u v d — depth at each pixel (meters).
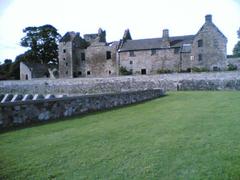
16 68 74.00
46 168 5.22
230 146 6.17
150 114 11.18
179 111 11.77
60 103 10.97
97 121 9.77
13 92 43.91
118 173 4.94
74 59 56.53
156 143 6.61
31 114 9.72
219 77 30.55
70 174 4.95
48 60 76.69
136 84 35.56
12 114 9.09
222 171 4.88
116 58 52.28
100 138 7.20
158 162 5.37
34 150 6.26
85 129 8.34
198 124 8.62
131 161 5.47
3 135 7.71
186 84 32.22
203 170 4.95
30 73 64.12
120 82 36.62
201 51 44.69
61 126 8.90
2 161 5.61
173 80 33.12
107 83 37.50
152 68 48.56
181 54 46.66
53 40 75.75
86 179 4.73
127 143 6.68
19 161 5.59
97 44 54.84
